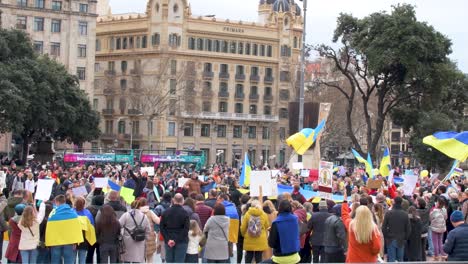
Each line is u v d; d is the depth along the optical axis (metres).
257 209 24.45
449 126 92.00
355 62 91.38
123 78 163.25
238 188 37.78
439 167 95.06
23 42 100.00
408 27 86.19
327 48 89.56
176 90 152.38
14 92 92.38
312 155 55.00
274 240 20.73
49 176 41.22
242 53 169.88
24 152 105.69
